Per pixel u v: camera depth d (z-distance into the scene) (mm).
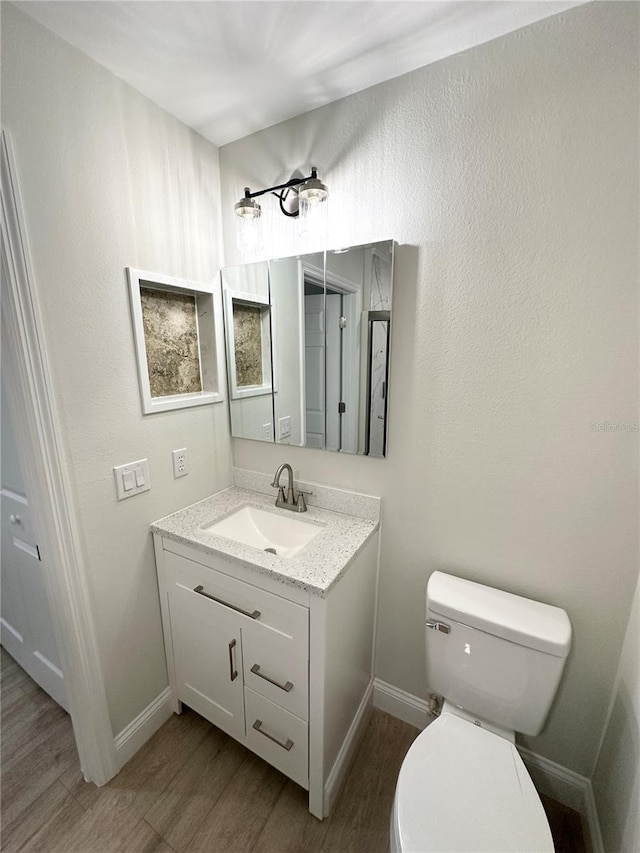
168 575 1363
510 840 803
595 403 997
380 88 1142
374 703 1578
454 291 1124
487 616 1075
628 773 915
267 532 1498
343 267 1268
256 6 882
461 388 1163
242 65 1067
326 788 1174
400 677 1496
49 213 979
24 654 1689
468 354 1136
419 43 989
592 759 1167
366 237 1238
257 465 1666
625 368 952
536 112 953
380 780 1295
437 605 1138
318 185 1167
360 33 958
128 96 1146
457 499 1235
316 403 1425
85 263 1076
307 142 1295
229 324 1566
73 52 993
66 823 1170
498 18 915
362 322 1271
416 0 863
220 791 1255
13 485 1362
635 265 907
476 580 1252
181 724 1493
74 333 1066
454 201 1085
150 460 1337
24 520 1359
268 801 1228
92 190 1075
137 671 1373
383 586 1446
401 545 1376
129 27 932
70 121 1005
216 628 1271
